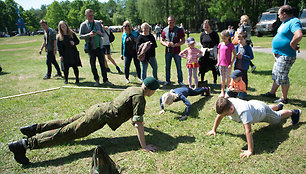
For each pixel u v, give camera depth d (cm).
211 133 362
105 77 687
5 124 436
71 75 857
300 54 1049
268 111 342
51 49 791
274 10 2284
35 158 324
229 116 340
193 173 282
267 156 304
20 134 395
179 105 492
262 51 1234
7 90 673
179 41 618
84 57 1356
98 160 253
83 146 348
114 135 380
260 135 354
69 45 668
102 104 326
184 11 5212
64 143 357
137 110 311
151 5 5953
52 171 296
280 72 443
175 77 747
